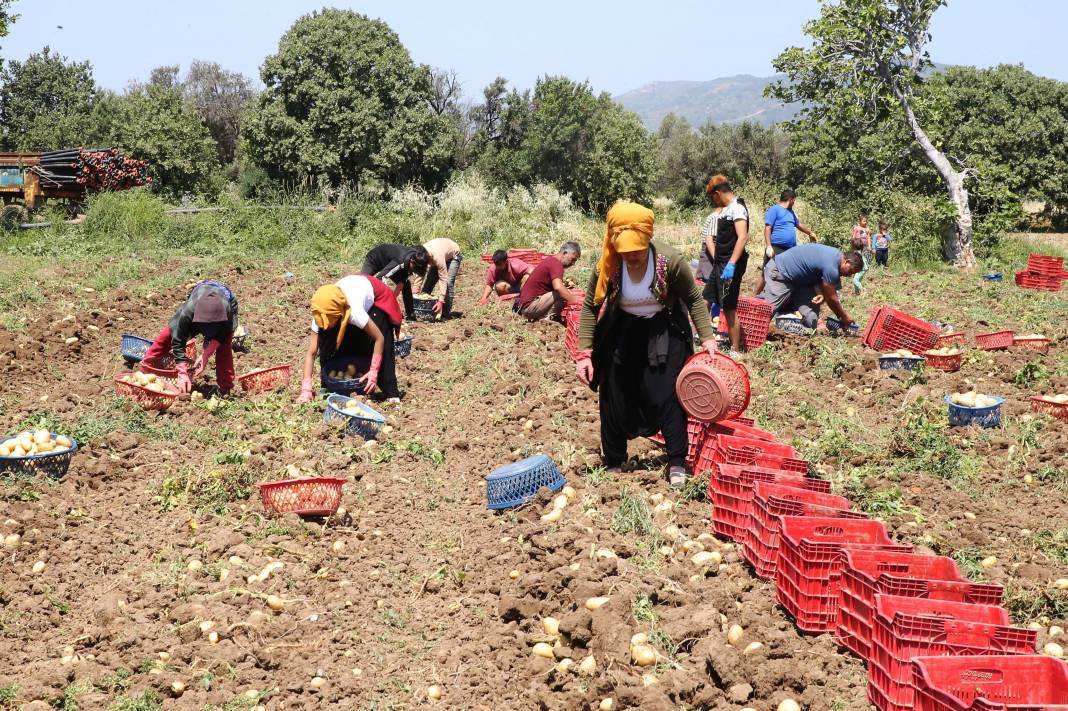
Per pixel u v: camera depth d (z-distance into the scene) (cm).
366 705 462
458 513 680
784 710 431
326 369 933
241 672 486
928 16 2572
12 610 538
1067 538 623
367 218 2436
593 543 585
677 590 532
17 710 446
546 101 4725
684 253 2511
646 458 756
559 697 454
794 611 503
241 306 1393
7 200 2580
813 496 574
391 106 4653
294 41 4534
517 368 1041
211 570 585
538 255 1869
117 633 516
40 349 1093
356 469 755
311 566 597
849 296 1741
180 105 5019
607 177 4584
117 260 1791
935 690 393
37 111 7300
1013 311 1605
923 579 456
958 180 2498
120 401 875
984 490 724
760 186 3066
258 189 2697
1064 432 853
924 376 1028
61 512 655
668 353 676
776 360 1096
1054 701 405
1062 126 5228
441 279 1340
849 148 2739
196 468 729
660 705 429
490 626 525
